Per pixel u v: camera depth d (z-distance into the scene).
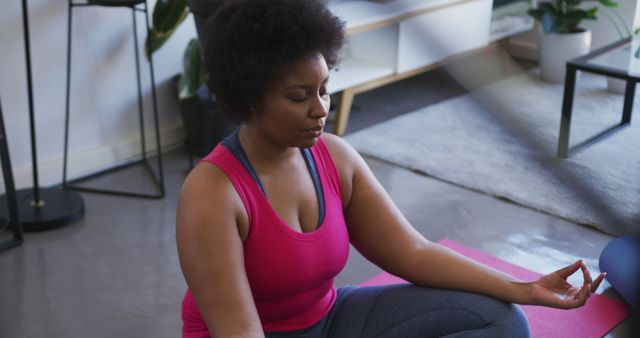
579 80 4.07
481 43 3.92
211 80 1.24
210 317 1.21
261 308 1.32
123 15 3.04
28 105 2.86
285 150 1.31
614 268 2.13
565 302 1.29
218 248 1.22
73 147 3.04
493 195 2.86
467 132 3.41
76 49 2.95
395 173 3.07
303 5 1.19
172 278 2.38
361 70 3.53
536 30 4.32
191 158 3.10
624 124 3.43
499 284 1.34
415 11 3.52
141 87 3.20
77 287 2.33
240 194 1.26
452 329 1.32
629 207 2.64
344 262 1.37
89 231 2.66
